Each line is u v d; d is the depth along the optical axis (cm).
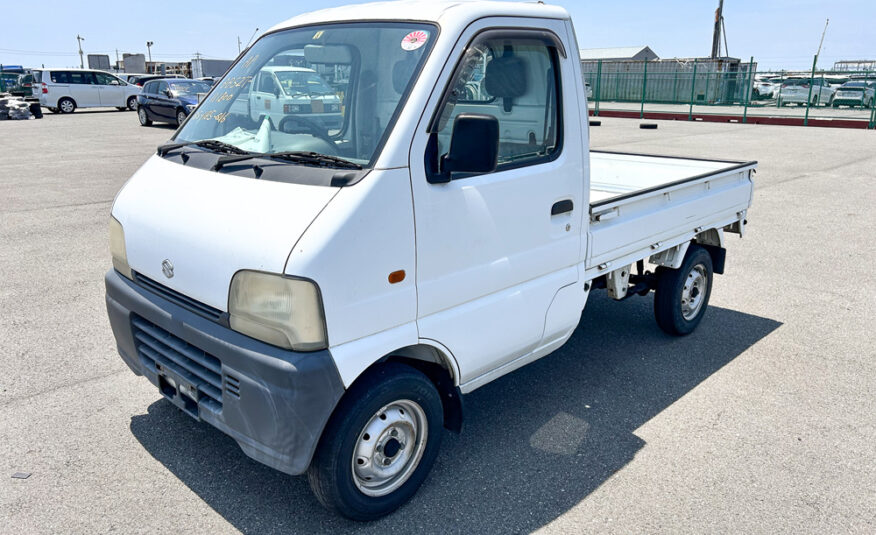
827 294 647
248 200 281
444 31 295
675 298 511
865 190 1178
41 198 1030
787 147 1800
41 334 516
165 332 320
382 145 276
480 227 314
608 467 359
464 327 318
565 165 357
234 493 329
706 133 2183
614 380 463
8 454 357
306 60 331
